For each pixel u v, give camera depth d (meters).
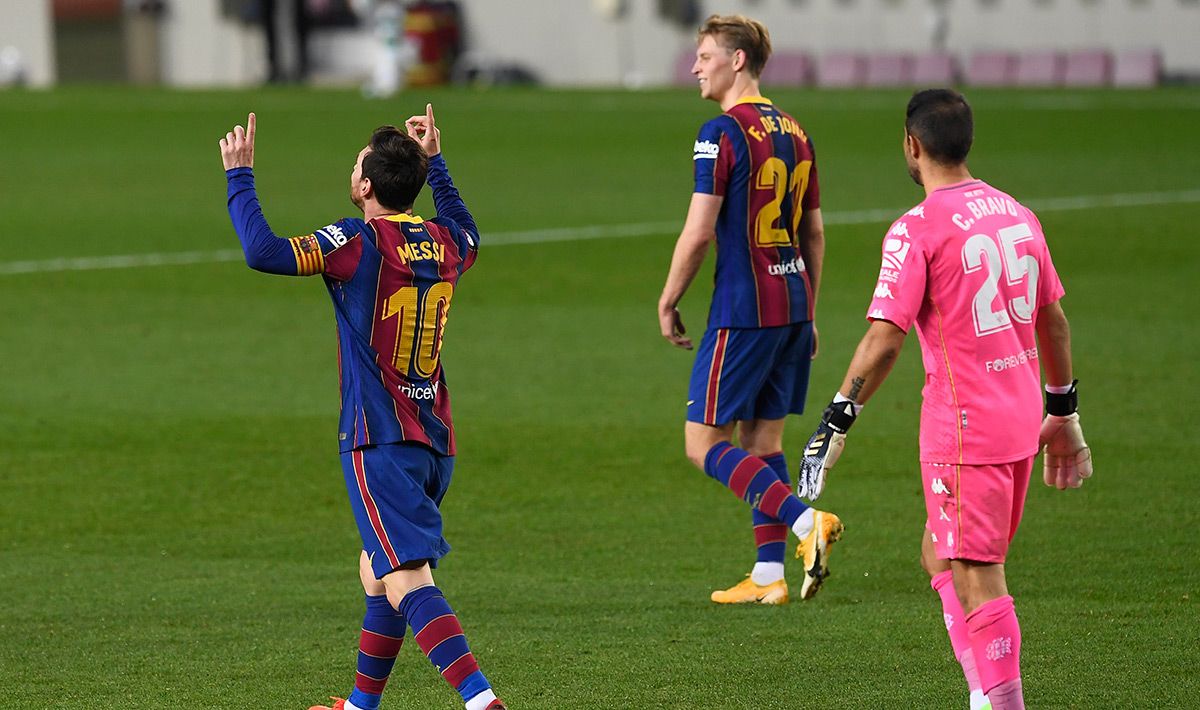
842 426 15.83
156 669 19.36
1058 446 17.20
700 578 23.28
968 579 16.03
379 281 16.39
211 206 68.25
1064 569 23.03
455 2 161.75
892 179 75.69
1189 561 23.33
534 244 58.12
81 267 53.38
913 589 22.58
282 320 44.62
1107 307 45.12
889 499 27.34
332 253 16.28
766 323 22.17
